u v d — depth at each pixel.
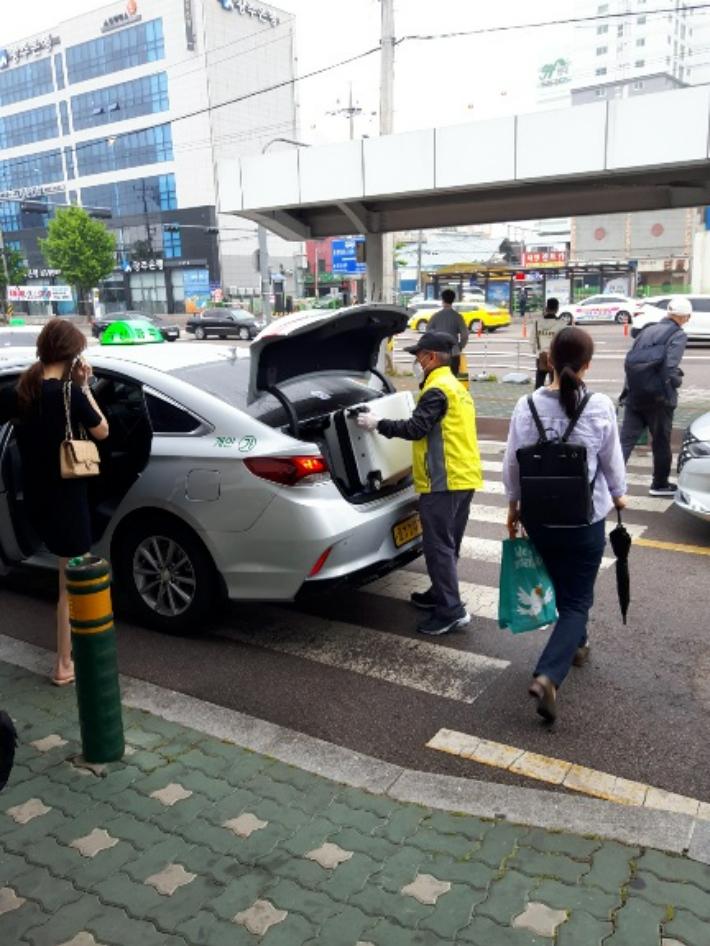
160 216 66.44
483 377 15.98
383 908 2.43
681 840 2.70
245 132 66.38
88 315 57.41
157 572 4.48
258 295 64.12
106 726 3.18
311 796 3.00
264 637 4.50
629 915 2.37
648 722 3.53
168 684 3.97
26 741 3.38
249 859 2.65
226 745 3.35
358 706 3.73
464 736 3.46
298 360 4.53
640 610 4.76
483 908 2.41
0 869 2.63
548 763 3.23
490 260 71.50
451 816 2.88
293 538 3.97
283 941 2.31
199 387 4.36
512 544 3.57
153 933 2.36
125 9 63.91
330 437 4.40
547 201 13.67
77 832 2.81
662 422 7.11
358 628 4.60
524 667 4.09
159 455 4.27
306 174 13.20
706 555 5.70
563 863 2.60
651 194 12.92
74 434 3.65
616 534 3.64
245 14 64.56
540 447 3.31
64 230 54.50
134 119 65.88
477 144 11.72
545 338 11.46
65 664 3.91
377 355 5.12
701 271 40.16
